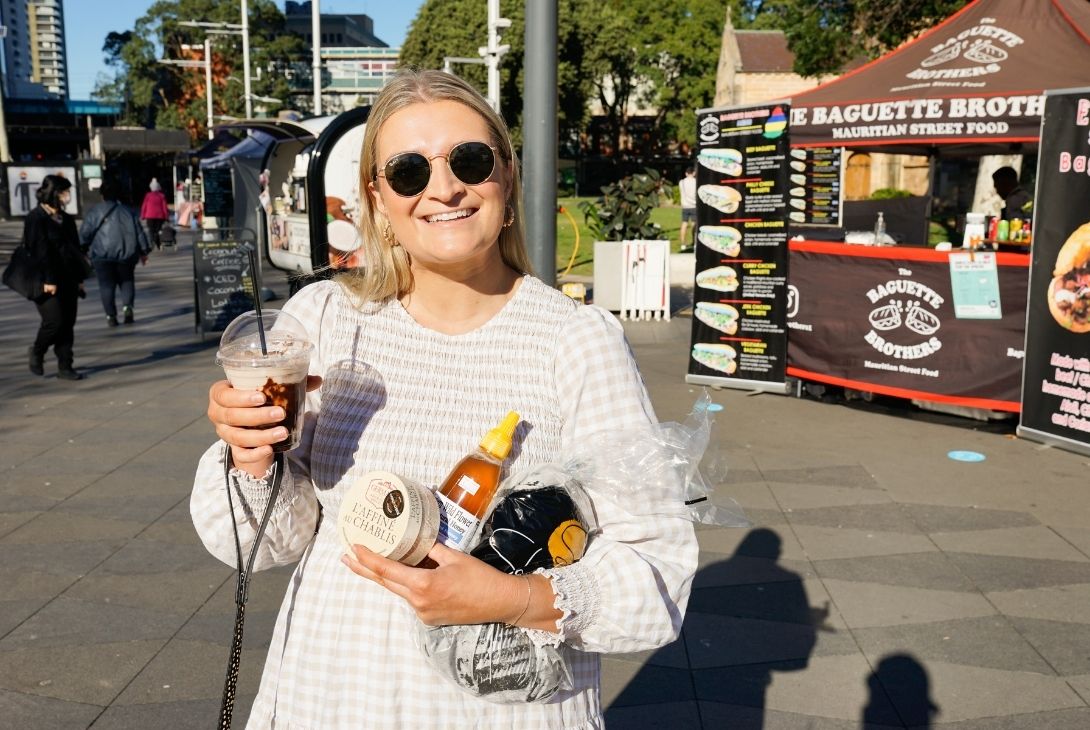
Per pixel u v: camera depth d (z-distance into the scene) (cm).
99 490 592
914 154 1346
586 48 5141
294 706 161
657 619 146
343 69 6197
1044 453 661
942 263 726
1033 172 1892
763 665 380
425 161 159
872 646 394
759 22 5981
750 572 469
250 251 156
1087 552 488
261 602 439
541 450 161
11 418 773
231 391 146
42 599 438
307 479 172
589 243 2383
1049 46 783
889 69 852
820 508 557
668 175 6769
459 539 145
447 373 165
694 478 172
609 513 156
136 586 454
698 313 877
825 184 1381
